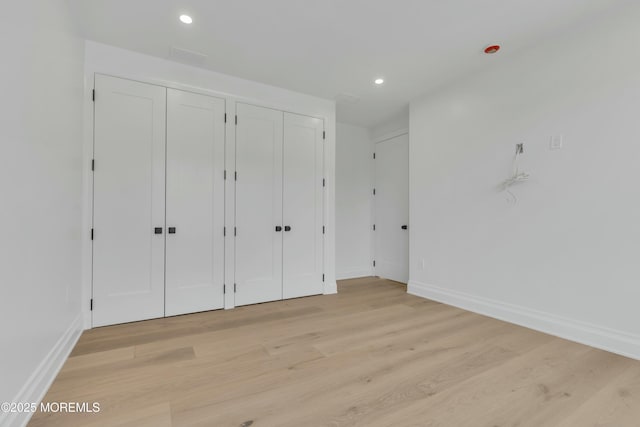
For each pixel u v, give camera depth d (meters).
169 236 2.82
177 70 2.88
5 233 1.19
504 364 1.93
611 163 2.13
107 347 2.14
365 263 4.96
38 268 1.51
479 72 3.03
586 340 2.23
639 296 2.00
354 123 4.80
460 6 2.09
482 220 2.98
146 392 1.59
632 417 1.42
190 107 2.94
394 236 4.62
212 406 1.48
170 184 2.82
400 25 2.31
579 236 2.29
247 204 3.24
